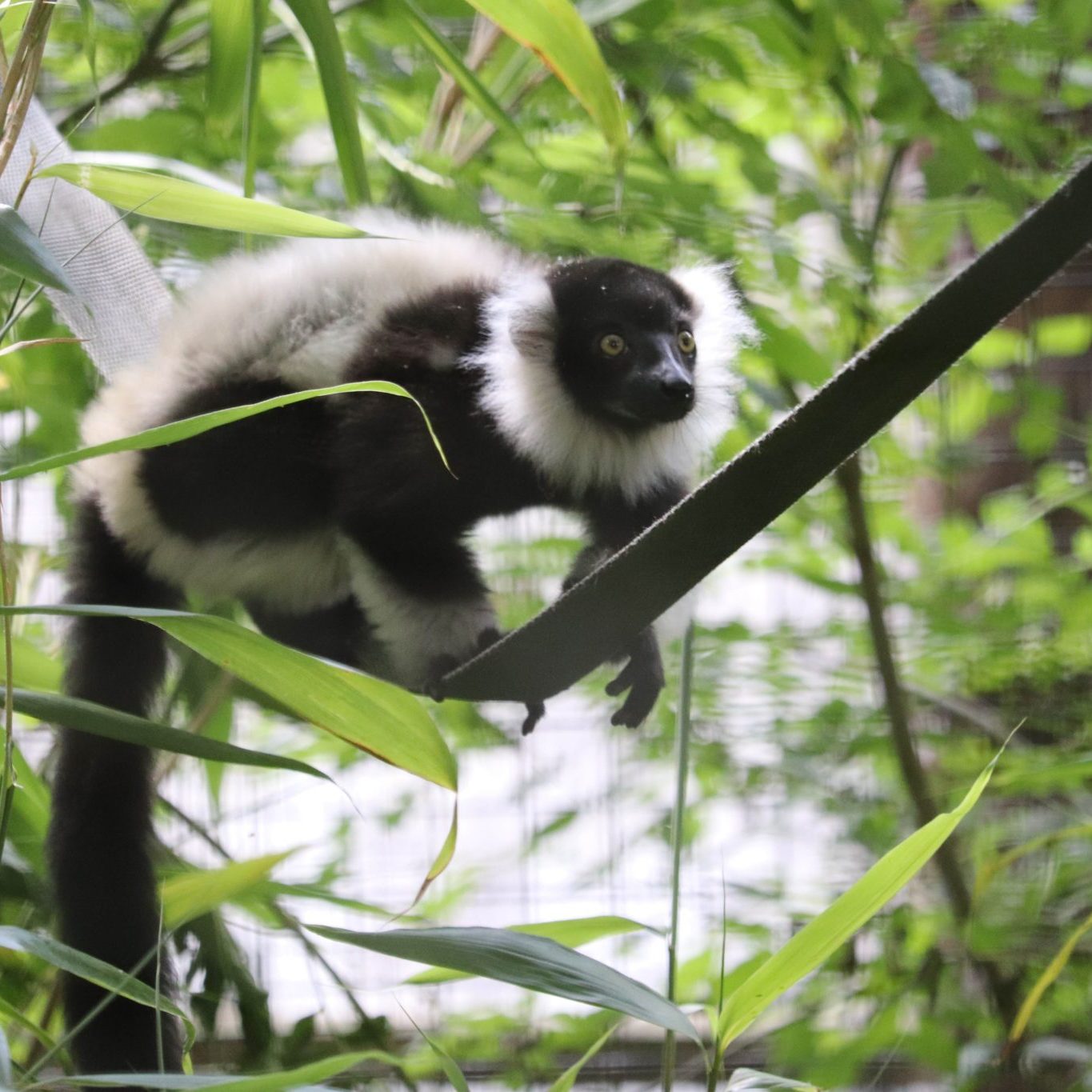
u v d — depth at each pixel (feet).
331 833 27.07
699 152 26.18
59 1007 17.53
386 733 10.52
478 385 18.42
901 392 10.66
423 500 17.78
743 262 23.03
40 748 22.86
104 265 17.10
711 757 26.55
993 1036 23.38
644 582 12.12
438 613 17.48
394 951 10.44
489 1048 25.49
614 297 19.08
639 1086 27.84
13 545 19.95
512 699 14.07
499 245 21.07
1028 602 26.16
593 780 28.68
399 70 22.58
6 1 12.16
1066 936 23.29
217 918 17.03
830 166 26.58
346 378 18.44
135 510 18.58
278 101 24.71
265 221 11.23
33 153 11.26
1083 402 29.12
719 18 21.30
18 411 21.72
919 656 26.50
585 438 19.27
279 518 18.83
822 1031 23.88
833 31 20.01
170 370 18.54
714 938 25.39
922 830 11.07
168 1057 14.14
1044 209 9.66
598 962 10.98
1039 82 23.06
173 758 19.66
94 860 15.99
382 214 20.97
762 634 26.25
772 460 11.13
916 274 25.53
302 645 20.30
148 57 22.70
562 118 23.03
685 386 18.53
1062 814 24.35
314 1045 17.94
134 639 18.61
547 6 12.57
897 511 27.61
